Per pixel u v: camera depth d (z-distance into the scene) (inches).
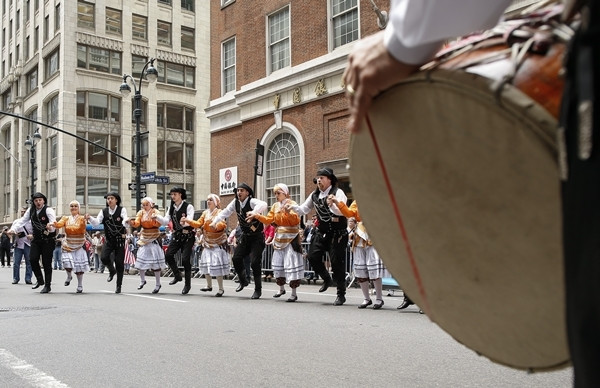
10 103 1812.3
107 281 585.3
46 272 440.1
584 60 34.6
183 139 1676.9
